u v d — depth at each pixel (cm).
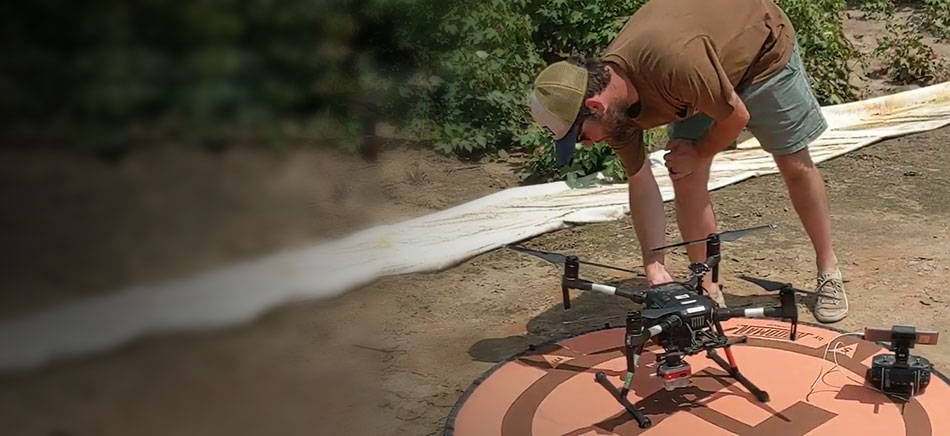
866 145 601
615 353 342
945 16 877
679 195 362
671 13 297
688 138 342
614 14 679
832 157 581
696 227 366
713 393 312
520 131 623
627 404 294
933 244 451
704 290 314
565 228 492
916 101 686
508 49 646
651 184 348
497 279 435
